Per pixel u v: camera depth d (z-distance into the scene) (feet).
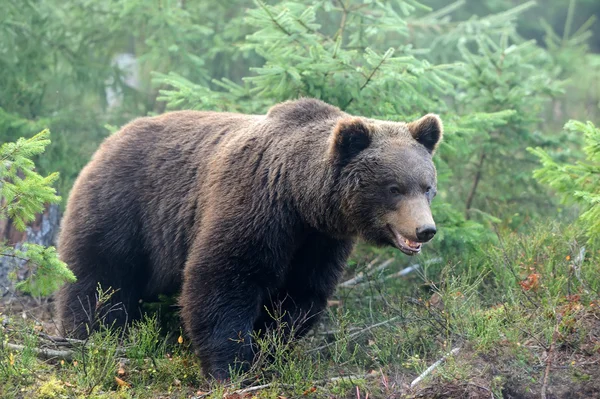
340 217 26.63
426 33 54.54
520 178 44.47
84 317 30.68
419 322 29.55
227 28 50.78
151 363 27.84
